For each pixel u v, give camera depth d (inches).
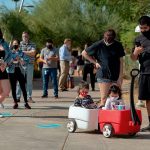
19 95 660.7
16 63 587.5
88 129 418.3
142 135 420.5
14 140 388.8
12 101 674.2
